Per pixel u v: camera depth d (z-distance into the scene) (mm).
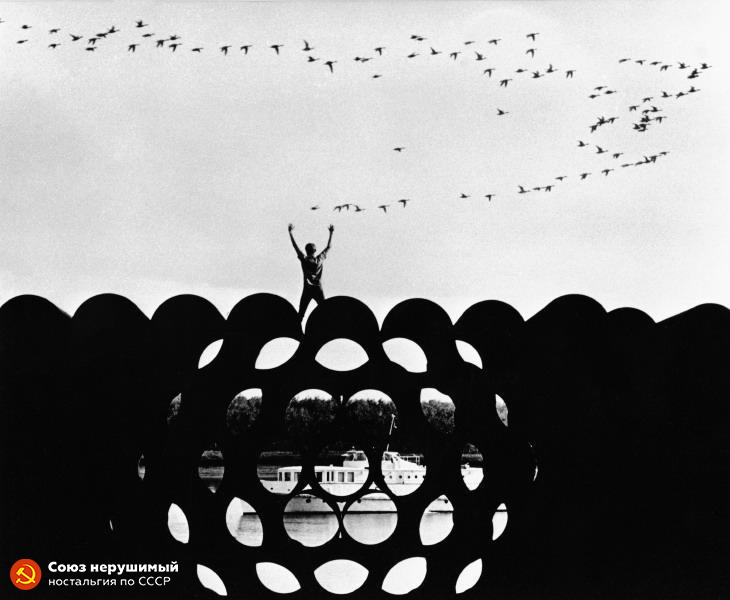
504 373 8125
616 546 8070
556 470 8094
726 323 8258
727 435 8180
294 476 23625
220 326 8102
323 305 8055
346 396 8016
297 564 7949
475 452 29344
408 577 11172
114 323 8102
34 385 8039
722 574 8062
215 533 7980
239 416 25219
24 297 8070
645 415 8180
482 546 8000
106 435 8023
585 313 8211
